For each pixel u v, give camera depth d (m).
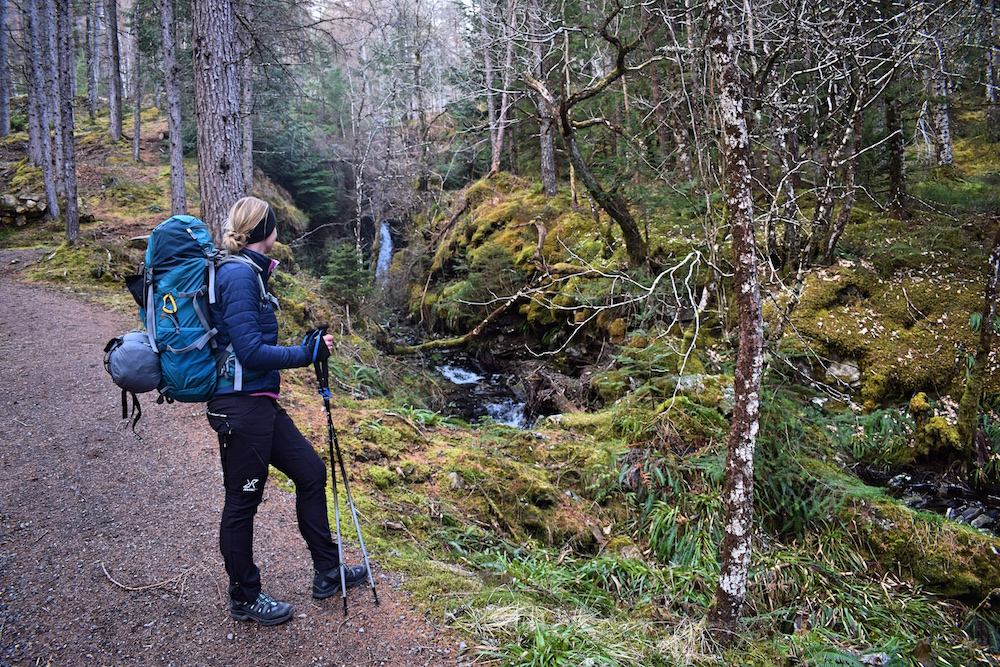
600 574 4.01
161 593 2.92
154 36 18.97
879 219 8.57
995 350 6.42
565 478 5.16
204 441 4.71
